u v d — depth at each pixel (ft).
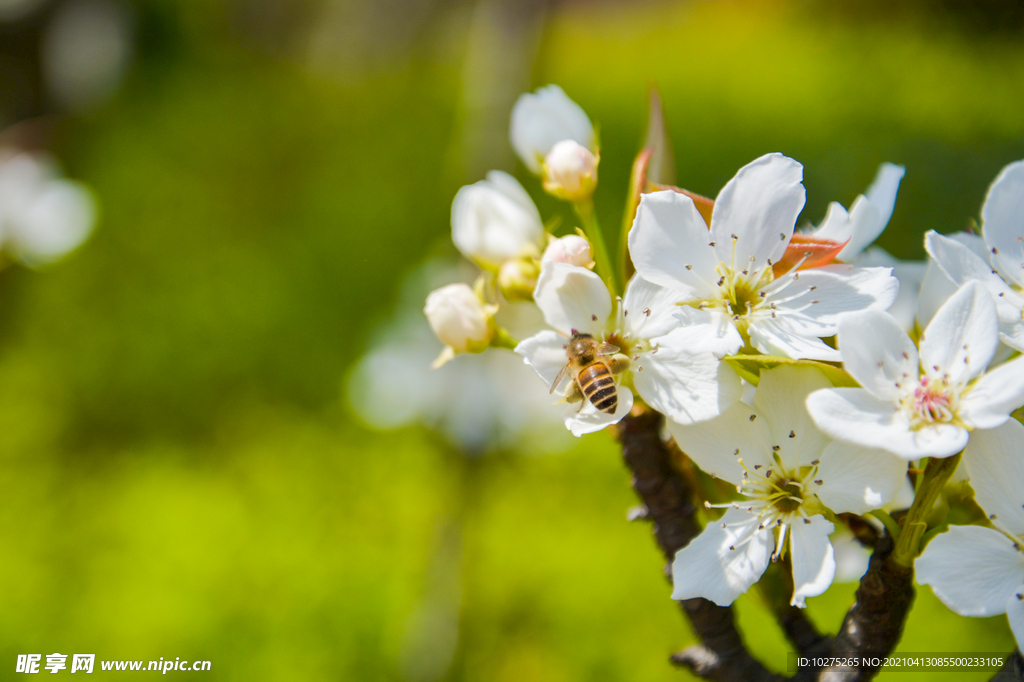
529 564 2.35
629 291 1.16
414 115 5.18
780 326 1.15
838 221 1.17
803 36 7.04
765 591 1.16
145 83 5.33
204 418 3.24
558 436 2.65
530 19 2.07
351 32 6.07
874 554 1.12
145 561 2.46
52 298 3.67
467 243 1.23
